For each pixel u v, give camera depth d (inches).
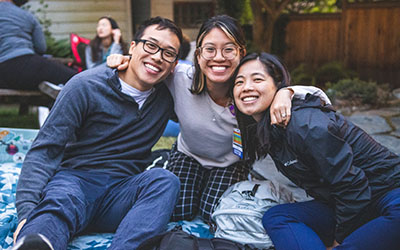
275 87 90.0
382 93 294.0
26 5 356.5
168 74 101.0
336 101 282.8
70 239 90.9
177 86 104.9
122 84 98.7
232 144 107.7
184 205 108.3
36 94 194.2
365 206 80.7
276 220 85.1
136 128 100.1
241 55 99.0
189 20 447.2
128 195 93.9
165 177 91.7
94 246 91.7
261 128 90.6
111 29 239.5
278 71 90.7
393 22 410.6
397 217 76.3
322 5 519.2
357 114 257.9
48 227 77.5
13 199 108.2
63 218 81.4
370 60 423.8
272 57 91.0
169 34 96.0
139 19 453.4
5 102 315.3
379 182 83.0
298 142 82.0
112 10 384.2
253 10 401.1
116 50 237.3
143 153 103.1
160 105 104.1
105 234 97.8
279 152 89.3
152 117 102.3
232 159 112.0
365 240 76.7
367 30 421.1
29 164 88.8
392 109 272.5
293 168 87.4
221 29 94.7
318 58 450.6
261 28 403.5
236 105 93.7
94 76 96.3
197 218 111.3
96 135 97.9
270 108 86.9
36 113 261.9
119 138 99.3
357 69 429.4
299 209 86.8
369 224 78.1
